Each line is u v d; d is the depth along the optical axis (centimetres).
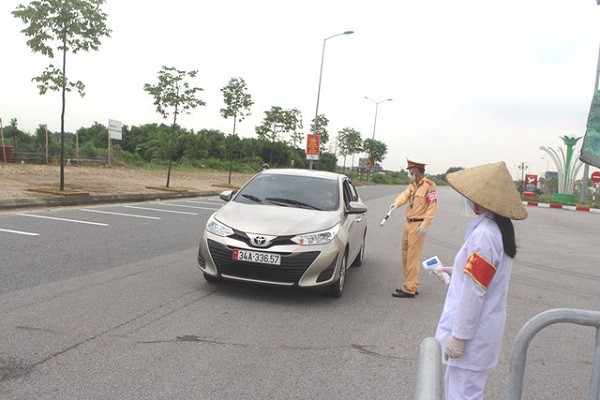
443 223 1866
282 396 376
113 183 2052
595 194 4819
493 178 278
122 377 386
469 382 277
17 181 1689
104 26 1455
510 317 647
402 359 466
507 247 272
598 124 373
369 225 1580
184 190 2112
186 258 827
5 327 468
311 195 722
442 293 741
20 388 357
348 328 544
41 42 1405
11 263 699
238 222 628
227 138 5431
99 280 650
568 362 499
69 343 443
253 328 518
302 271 598
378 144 7844
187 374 400
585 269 1052
